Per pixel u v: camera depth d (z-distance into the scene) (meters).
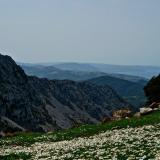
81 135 52.56
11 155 39.97
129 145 35.81
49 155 37.00
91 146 38.69
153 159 27.05
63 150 38.97
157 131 43.84
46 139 53.56
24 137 59.19
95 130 54.06
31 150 42.47
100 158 30.80
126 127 52.34
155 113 66.62
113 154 32.03
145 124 52.22
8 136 69.75
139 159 27.72
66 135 54.38
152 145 34.62
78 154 35.12
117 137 42.25
